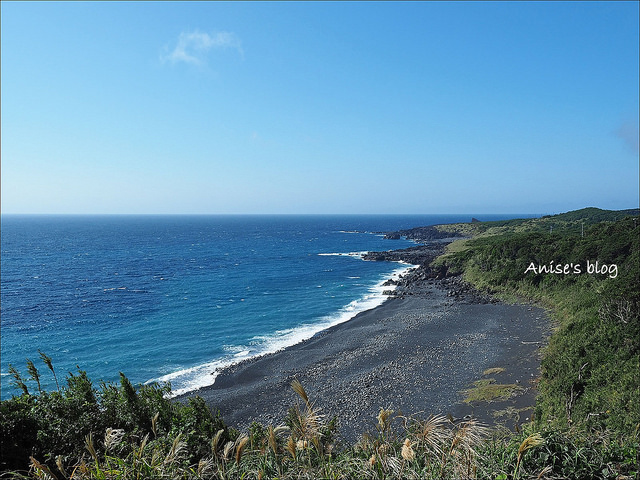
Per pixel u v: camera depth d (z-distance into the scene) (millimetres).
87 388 10844
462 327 44219
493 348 36344
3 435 8188
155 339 44062
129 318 52375
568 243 59906
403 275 83375
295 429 5672
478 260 72750
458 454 5242
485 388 27391
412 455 4812
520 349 35469
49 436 8641
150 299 63438
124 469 5352
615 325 26625
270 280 80250
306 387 30578
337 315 54219
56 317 52781
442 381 29594
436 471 5105
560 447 6008
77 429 8766
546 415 20672
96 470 5543
